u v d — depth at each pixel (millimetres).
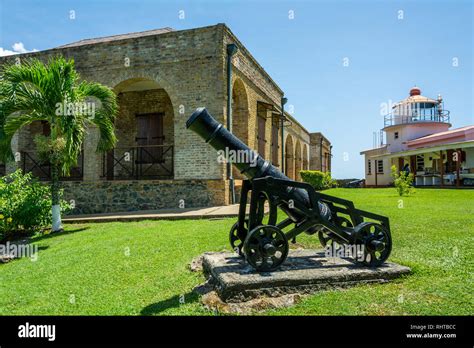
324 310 3344
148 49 12719
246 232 4824
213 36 12055
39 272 5316
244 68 14156
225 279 3711
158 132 15547
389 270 4078
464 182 21953
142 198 12180
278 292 3719
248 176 4617
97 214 11672
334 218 4723
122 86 13336
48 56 13797
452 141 24812
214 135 4320
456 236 6176
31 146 15086
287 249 4148
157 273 4902
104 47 13188
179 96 12336
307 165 32062
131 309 3705
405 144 30406
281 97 20828
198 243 6395
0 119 8445
